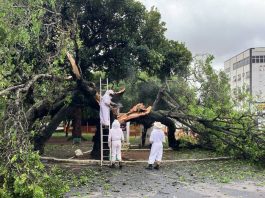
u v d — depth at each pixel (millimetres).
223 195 11844
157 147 17188
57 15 13508
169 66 31234
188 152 23969
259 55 73875
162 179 14562
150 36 30016
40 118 16234
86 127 48094
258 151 18172
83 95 19234
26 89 11781
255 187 13211
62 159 18828
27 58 14172
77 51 16750
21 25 10406
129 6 27375
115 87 31047
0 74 10711
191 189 12734
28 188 7070
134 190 12461
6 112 8961
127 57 28047
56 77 15000
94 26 27656
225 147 20453
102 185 13164
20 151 7566
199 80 24453
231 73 87250
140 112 20422
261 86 73125
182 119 21234
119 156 17312
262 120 18859
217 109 19656
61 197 8234
